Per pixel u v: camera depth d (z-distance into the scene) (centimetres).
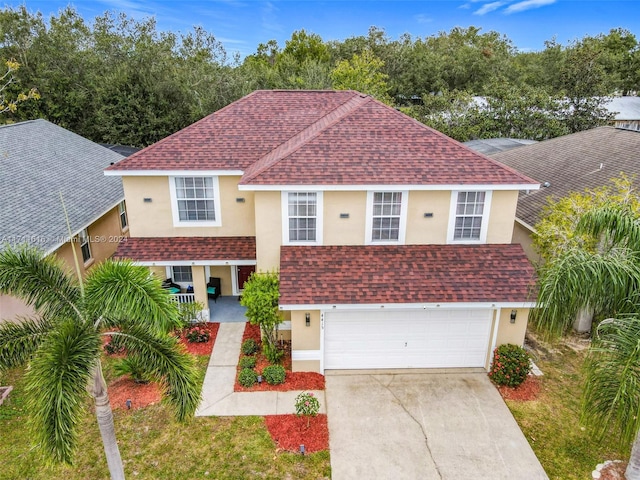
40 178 1944
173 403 873
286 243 1481
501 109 4112
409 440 1161
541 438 1169
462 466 1084
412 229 1476
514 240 2102
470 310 1373
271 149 1739
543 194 2080
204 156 1684
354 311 1355
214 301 1870
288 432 1178
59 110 3859
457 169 1427
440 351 1430
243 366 1427
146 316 811
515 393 1331
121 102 3672
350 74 4794
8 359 796
